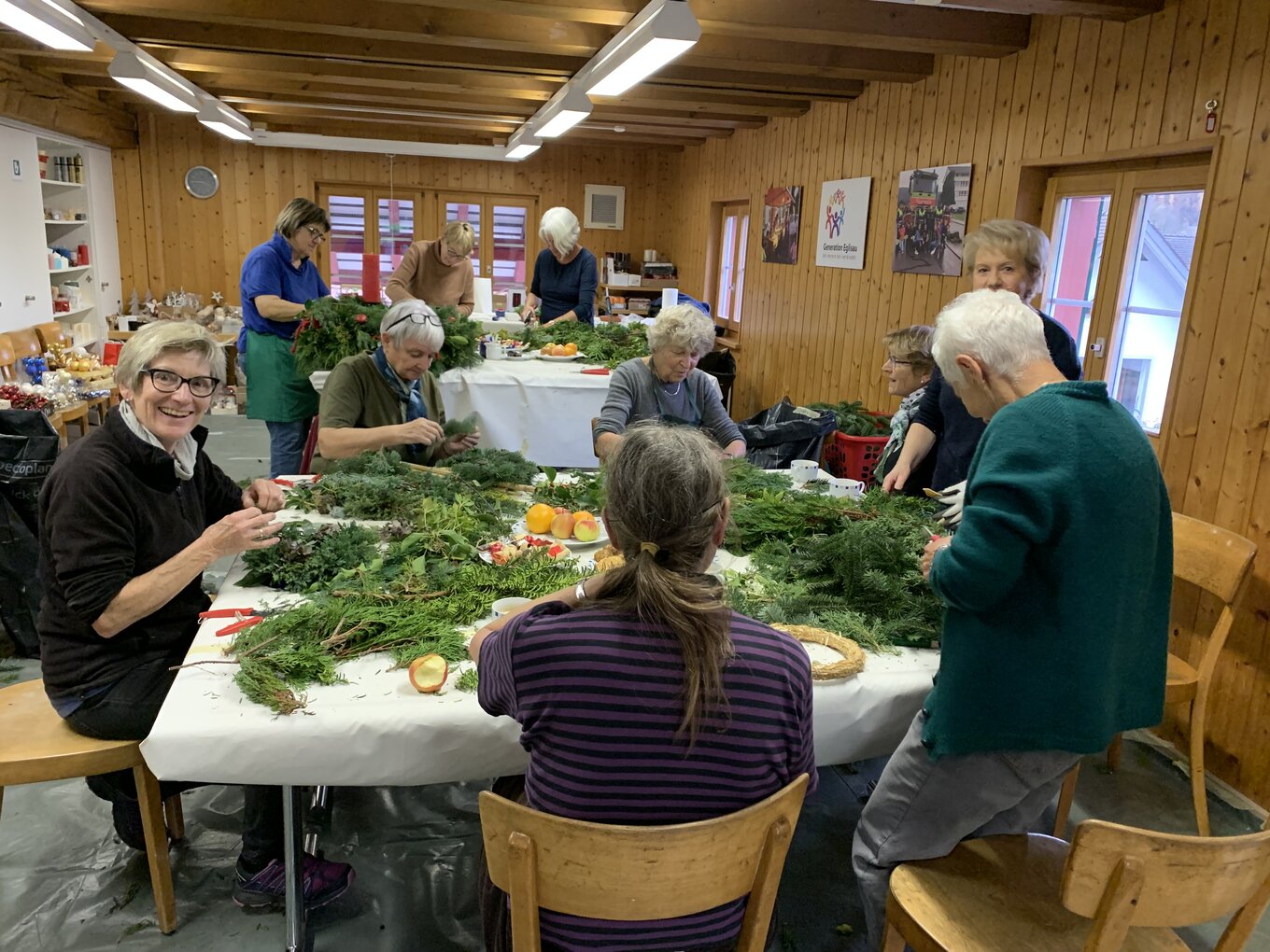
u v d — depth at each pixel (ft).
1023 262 8.39
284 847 6.47
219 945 6.48
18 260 22.04
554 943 4.13
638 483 3.90
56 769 5.95
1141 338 11.71
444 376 14.10
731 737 3.88
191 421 6.18
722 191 28.09
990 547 4.65
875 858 5.63
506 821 3.81
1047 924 5.02
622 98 20.53
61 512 5.74
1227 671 9.42
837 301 19.97
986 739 4.96
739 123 24.44
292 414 15.48
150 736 4.73
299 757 4.91
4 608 10.54
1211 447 9.68
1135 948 4.95
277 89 21.80
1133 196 11.67
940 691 5.12
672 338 10.30
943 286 15.70
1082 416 4.77
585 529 7.45
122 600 5.77
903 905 5.13
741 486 8.57
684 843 3.73
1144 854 3.89
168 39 16.08
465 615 6.03
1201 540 8.25
